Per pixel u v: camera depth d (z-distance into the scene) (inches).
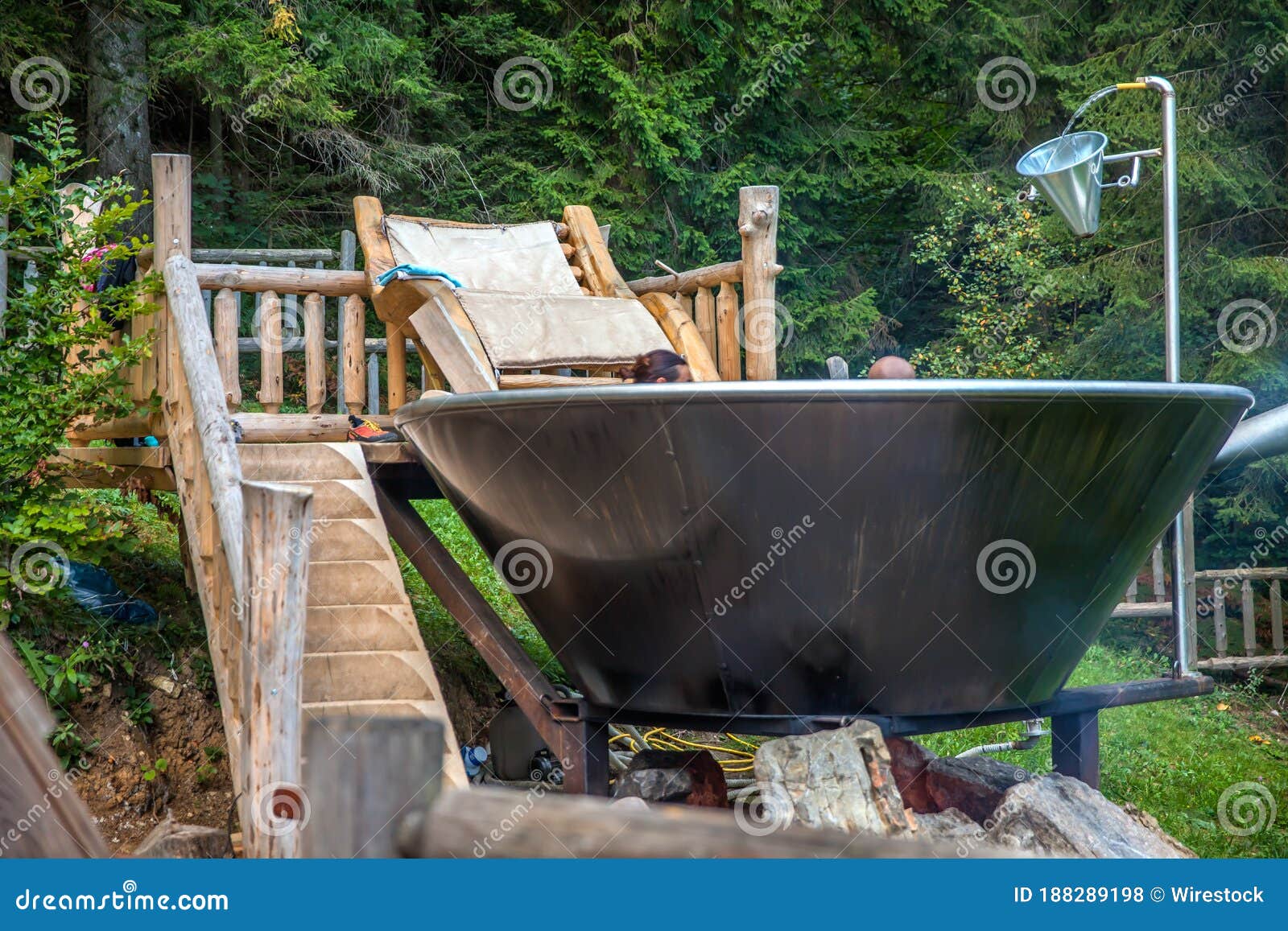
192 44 440.1
